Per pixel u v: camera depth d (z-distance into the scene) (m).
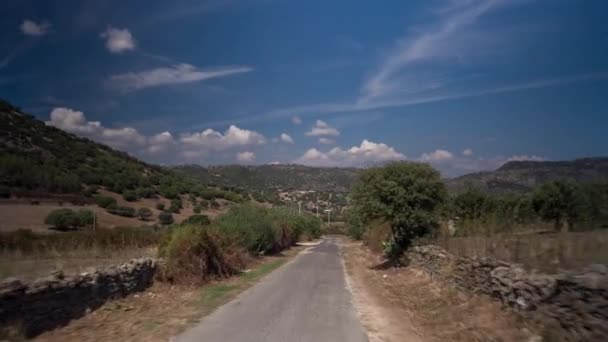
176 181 87.62
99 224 44.03
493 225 17.97
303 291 17.53
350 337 10.01
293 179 192.50
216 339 9.42
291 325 11.01
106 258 17.00
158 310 12.84
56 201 49.41
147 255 19.03
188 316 11.96
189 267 18.73
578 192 21.98
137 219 56.25
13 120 68.44
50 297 10.05
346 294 17.02
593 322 7.58
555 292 8.66
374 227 30.20
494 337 9.39
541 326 8.88
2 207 41.50
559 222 20.97
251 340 9.39
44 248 20.19
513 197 26.50
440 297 14.91
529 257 11.38
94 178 65.75
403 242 26.91
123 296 14.21
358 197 26.73
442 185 25.67
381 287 19.47
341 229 129.75
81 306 11.39
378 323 11.73
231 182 166.50
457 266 14.91
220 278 21.33
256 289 17.89
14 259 15.64
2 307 8.60
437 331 10.81
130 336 9.64
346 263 32.66
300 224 65.69
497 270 11.39
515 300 10.27
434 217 24.95
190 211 71.44
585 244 10.66
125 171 76.69
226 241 23.81
